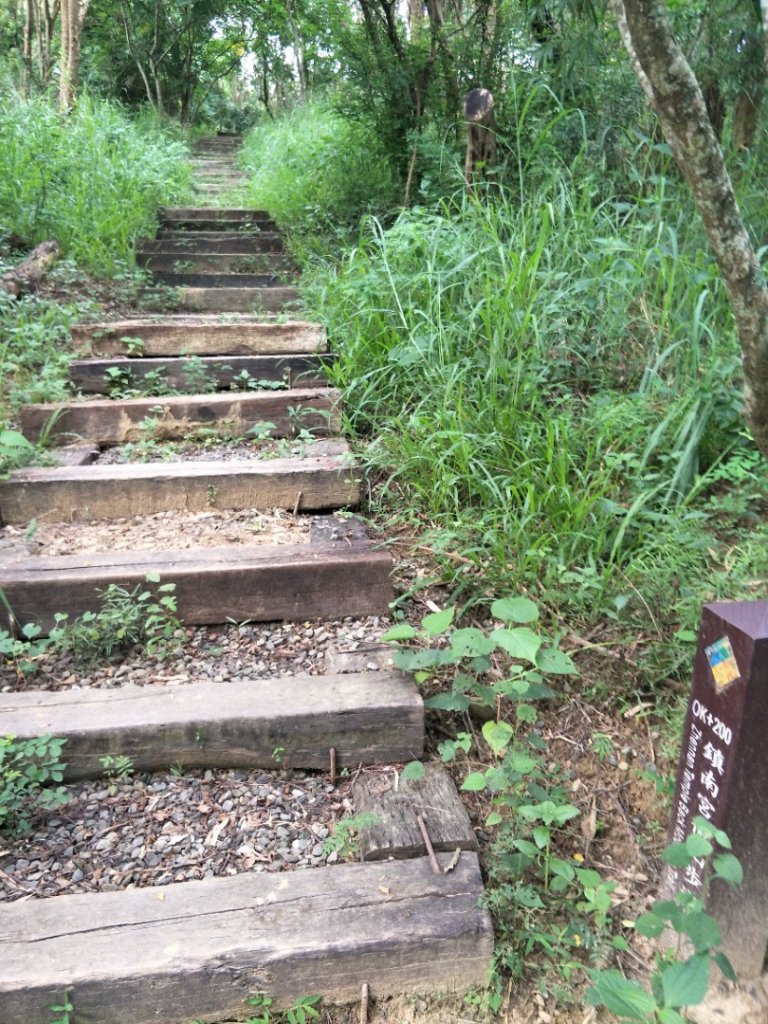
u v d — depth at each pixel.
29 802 1.95
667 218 3.87
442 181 5.47
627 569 2.45
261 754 2.09
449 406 3.18
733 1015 1.57
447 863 1.79
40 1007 1.52
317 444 3.49
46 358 3.93
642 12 1.47
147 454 3.45
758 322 1.64
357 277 4.18
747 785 1.47
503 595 2.52
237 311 5.29
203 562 2.56
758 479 2.74
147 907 1.67
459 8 5.92
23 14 11.29
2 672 2.32
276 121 12.97
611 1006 1.25
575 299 3.45
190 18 14.61
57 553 2.69
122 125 8.49
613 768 2.11
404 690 2.17
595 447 2.88
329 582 2.55
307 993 1.62
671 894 1.68
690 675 2.24
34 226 5.37
